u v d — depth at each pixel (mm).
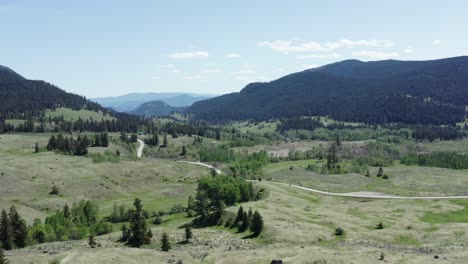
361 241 104000
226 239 112250
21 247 118438
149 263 87625
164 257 93062
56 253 93938
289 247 97000
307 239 106875
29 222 149500
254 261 87562
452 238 105312
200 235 118000
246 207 139875
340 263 80250
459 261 76875
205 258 92625
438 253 88812
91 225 146125
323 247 96188
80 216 150750
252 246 103438
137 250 95438
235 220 128250
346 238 107000
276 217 125188
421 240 106438
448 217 137500
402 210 148500
